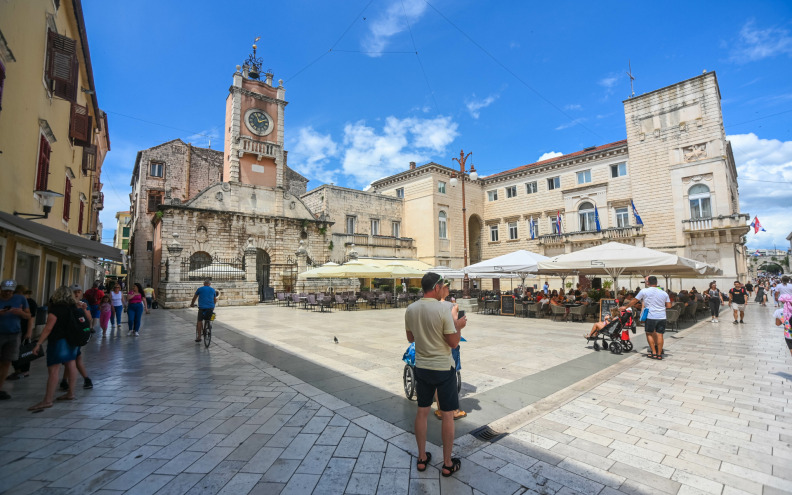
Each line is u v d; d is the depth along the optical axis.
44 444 3.81
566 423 4.42
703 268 14.47
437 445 3.82
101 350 9.02
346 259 31.95
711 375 6.48
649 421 4.46
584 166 31.56
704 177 25.27
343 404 5.02
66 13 11.95
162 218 24.08
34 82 9.24
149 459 3.51
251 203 27.78
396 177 39.06
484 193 39.34
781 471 3.30
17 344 5.46
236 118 28.05
